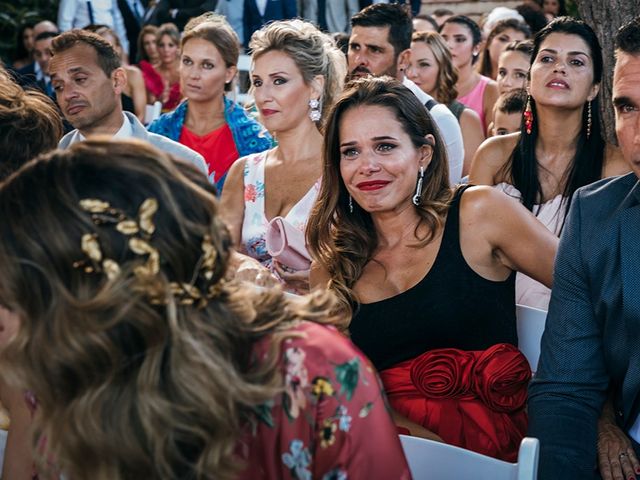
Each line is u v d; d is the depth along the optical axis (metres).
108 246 1.40
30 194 1.42
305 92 3.89
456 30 6.74
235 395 1.46
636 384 2.28
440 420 2.52
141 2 9.16
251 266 2.54
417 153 2.72
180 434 1.45
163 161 1.47
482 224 2.70
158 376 1.42
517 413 2.57
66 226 1.39
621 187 2.39
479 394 2.52
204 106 5.08
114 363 1.41
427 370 2.55
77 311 1.39
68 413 1.43
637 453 2.33
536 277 2.71
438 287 2.67
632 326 2.28
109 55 4.16
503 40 7.43
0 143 2.22
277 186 3.93
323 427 1.52
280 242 3.40
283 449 1.54
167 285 1.42
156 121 5.23
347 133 2.71
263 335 1.56
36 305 1.42
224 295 1.55
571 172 3.72
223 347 1.49
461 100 6.80
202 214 1.47
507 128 5.04
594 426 2.34
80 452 1.45
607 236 2.34
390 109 2.69
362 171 2.68
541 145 3.79
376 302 2.72
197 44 5.02
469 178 3.99
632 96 2.19
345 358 1.55
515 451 2.53
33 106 2.31
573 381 2.37
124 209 1.42
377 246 2.80
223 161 5.01
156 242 1.42
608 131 4.09
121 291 1.39
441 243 2.70
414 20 7.22
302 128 3.92
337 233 2.83
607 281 2.33
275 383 1.50
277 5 8.11
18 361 1.44
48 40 7.68
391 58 5.24
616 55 2.27
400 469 1.56
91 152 1.45
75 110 4.15
